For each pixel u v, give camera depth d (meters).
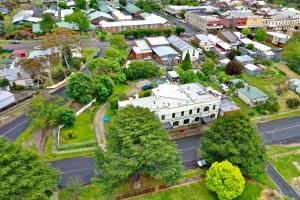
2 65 110.69
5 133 75.12
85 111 85.56
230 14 174.25
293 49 123.00
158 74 108.62
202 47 137.88
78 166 65.19
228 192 54.16
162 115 75.94
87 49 133.62
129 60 124.44
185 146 73.50
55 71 108.06
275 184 62.72
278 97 100.00
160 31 155.75
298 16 180.25
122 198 56.62
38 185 47.66
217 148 59.56
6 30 146.38
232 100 96.69
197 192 59.25
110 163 52.66
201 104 79.12
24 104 88.56
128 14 191.75
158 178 52.69
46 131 76.31
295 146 75.56
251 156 60.03
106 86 89.94
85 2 191.00
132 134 53.03
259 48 135.38
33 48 131.00
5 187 44.06
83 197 56.50
